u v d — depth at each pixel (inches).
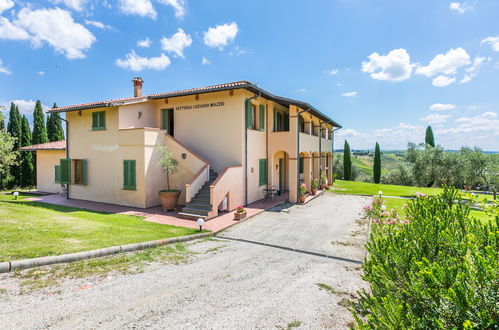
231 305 178.1
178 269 239.6
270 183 663.8
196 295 190.5
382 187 1018.7
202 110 577.0
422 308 91.8
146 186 530.6
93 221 381.1
